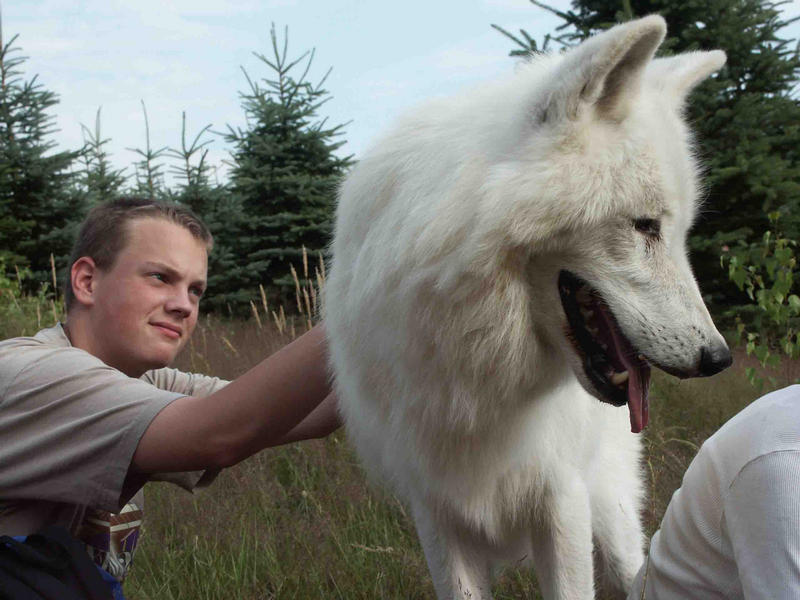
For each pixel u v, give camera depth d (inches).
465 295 75.2
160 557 123.9
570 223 74.5
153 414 65.1
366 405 89.9
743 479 60.0
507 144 75.9
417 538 132.1
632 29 70.1
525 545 101.8
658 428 168.2
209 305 426.9
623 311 76.7
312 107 446.3
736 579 66.2
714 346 75.8
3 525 68.5
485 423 83.0
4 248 411.2
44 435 65.6
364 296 81.2
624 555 113.3
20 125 428.8
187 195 423.2
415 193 77.4
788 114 343.6
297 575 115.4
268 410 66.7
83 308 75.9
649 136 77.1
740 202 339.3
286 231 436.8
